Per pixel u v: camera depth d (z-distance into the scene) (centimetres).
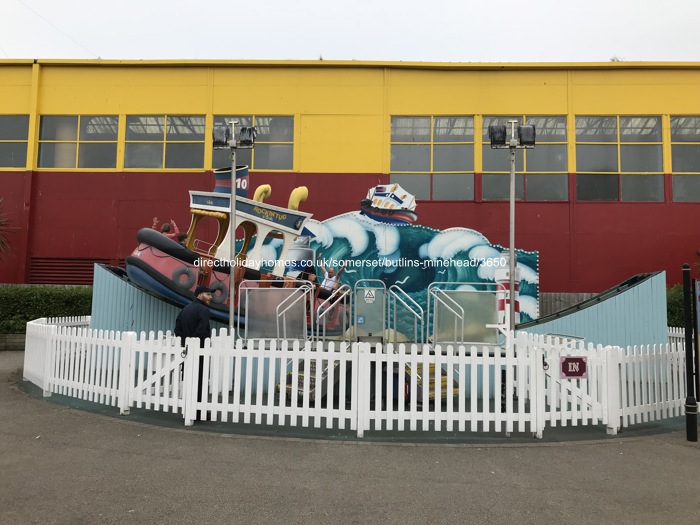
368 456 587
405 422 744
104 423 702
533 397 673
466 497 475
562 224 1689
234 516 429
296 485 498
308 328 1058
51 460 557
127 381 749
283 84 1747
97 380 797
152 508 441
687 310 697
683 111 1719
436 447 623
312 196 1703
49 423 697
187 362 707
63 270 1727
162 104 1761
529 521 429
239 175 1238
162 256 1098
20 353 1454
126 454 579
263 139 1736
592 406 692
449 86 1742
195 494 472
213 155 1739
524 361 677
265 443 628
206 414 713
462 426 667
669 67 1723
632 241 1681
